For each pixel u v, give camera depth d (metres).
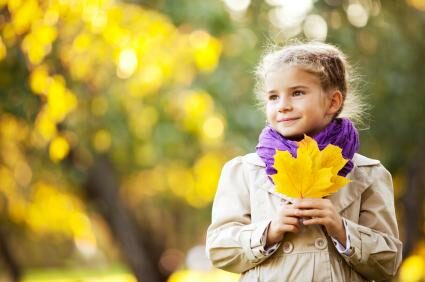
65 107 6.82
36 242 20.23
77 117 8.59
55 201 11.96
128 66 6.85
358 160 3.47
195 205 14.70
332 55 3.40
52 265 21.91
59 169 10.48
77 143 8.98
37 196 11.60
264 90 3.60
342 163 3.16
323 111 3.34
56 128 7.80
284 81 3.30
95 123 9.08
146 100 9.50
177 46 8.05
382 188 3.43
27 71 7.45
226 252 3.32
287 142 3.30
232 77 9.48
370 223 3.36
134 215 15.43
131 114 9.55
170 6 8.59
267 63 3.40
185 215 16.83
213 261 3.39
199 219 16.42
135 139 9.93
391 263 3.27
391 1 9.20
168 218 16.78
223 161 11.74
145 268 12.55
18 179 10.84
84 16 6.32
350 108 3.55
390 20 9.23
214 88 9.38
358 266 3.22
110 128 9.23
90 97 8.55
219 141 9.91
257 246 3.21
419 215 9.46
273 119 3.35
